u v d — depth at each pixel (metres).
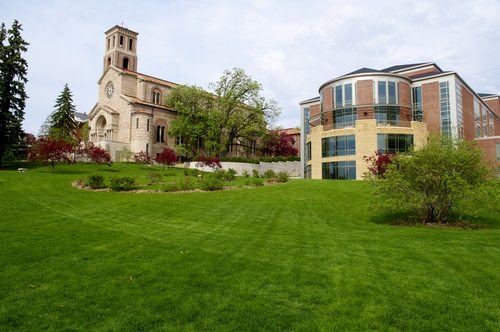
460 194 15.12
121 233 13.12
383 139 44.34
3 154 46.06
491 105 75.94
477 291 7.32
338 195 24.30
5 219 15.78
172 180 34.50
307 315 6.32
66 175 37.09
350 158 45.06
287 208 19.86
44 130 76.75
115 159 62.41
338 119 50.78
